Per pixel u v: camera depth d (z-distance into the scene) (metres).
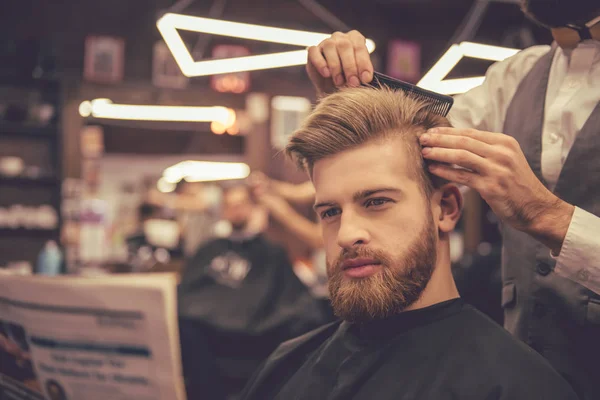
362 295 0.98
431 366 0.99
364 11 6.99
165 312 1.03
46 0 6.19
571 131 1.15
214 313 3.73
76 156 6.20
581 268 0.99
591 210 1.08
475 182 0.96
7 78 5.70
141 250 6.18
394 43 6.63
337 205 1.01
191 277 3.90
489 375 0.94
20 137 5.75
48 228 5.67
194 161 6.96
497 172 0.94
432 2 6.93
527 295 1.18
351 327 1.13
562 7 1.10
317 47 1.21
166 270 5.27
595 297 1.08
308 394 1.10
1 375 1.30
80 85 6.23
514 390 0.91
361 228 0.98
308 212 5.73
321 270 5.75
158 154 6.93
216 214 6.80
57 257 5.42
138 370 1.09
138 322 1.05
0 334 1.26
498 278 2.38
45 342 1.17
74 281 1.08
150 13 6.43
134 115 6.34
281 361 1.21
